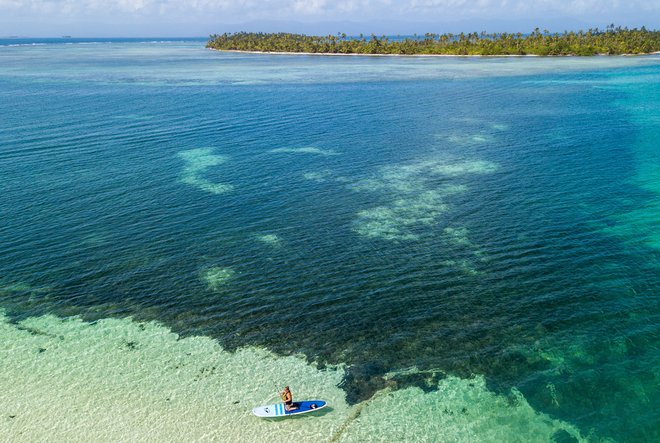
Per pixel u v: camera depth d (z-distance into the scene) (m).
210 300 34.62
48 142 69.31
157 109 92.88
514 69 161.00
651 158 62.09
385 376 27.86
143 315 33.09
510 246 40.88
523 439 23.94
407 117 86.81
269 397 26.44
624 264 38.03
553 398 26.14
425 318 32.44
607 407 25.52
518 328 31.34
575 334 30.70
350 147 68.31
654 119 83.31
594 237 42.09
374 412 25.53
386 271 37.72
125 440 23.81
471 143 69.69
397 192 52.22
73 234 43.41
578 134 73.75
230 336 31.08
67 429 24.38
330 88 121.19
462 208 48.19
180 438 23.94
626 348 29.45
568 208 47.72
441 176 56.69
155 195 51.62
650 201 49.00
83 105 95.62
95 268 38.41
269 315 33.00
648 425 24.45
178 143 70.06
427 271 37.62
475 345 30.00
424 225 44.84
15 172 57.41
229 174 57.75
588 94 108.25
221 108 94.81
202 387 27.03
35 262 39.09
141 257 39.97
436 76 144.12
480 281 36.22
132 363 28.73
